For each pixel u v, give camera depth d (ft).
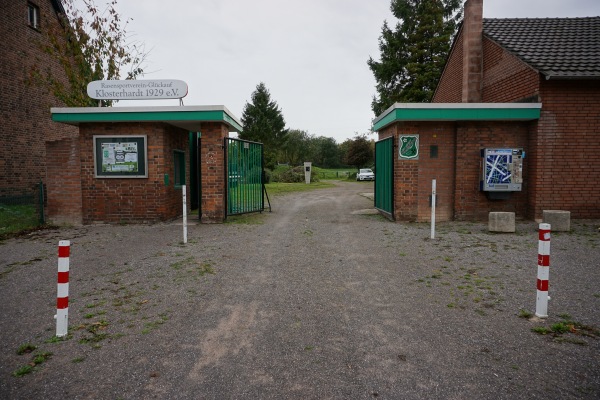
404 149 37.60
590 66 34.73
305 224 38.19
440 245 27.89
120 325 15.05
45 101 62.64
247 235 32.63
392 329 14.56
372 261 24.13
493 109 35.17
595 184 35.88
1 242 30.81
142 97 37.88
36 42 57.36
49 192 38.93
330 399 10.35
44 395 10.59
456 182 37.42
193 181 51.47
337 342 13.58
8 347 13.37
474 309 16.30
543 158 35.70
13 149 56.49
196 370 11.83
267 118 207.51
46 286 19.88
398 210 38.11
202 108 36.81
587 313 15.57
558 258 23.65
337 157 287.69
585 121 35.47
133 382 11.19
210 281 20.38
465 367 11.84
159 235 32.81
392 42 107.14
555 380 11.07
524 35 43.32
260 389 10.84
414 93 101.04
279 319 15.57
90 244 29.60
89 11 59.26
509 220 31.53
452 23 105.29
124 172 38.63
